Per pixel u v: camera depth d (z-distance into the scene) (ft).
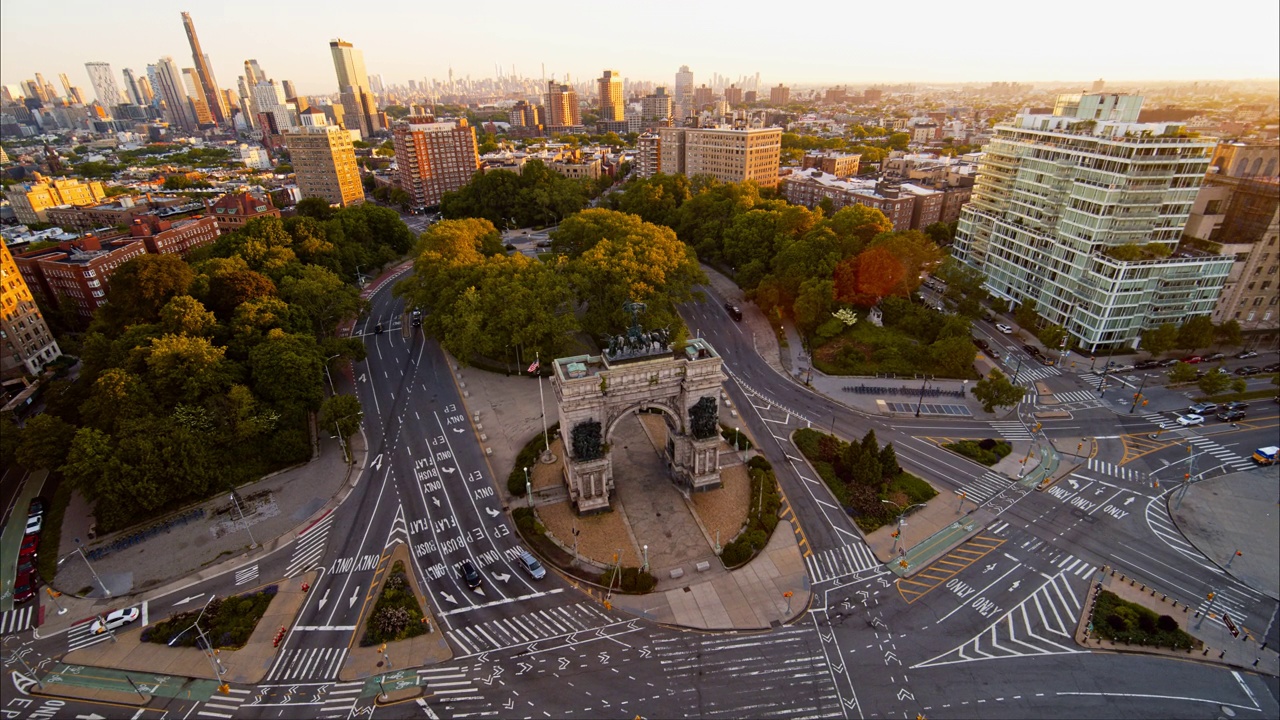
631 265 465.47
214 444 336.29
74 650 244.42
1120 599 258.98
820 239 522.47
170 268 444.55
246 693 225.35
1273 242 447.83
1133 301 448.65
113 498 293.84
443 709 218.18
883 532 297.12
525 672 231.50
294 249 589.73
